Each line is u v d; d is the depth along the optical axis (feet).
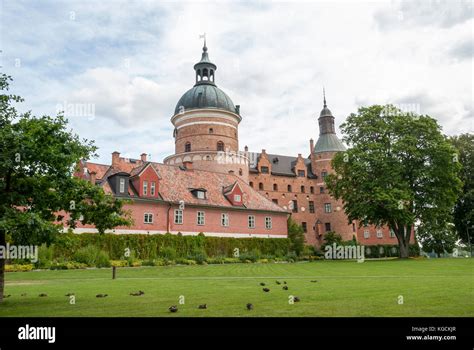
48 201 40.19
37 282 66.23
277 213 180.75
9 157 36.86
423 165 150.71
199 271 91.56
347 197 160.76
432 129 152.05
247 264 126.93
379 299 39.34
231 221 166.20
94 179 141.79
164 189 155.74
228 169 205.26
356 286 52.54
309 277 71.46
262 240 166.30
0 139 36.40
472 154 189.67
